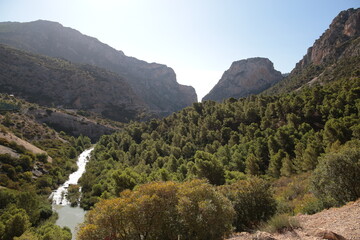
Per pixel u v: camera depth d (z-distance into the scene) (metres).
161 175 39.62
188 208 8.83
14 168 52.84
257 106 90.56
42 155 66.38
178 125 98.75
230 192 14.56
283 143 52.25
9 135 69.44
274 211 13.72
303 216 10.33
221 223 9.05
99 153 85.19
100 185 51.34
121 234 8.91
